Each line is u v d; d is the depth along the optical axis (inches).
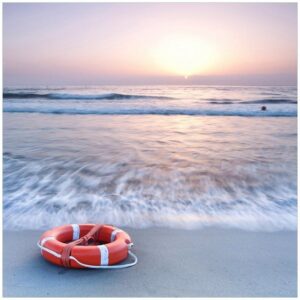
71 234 169.5
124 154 358.3
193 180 281.7
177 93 1235.2
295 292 135.5
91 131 482.6
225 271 149.9
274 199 243.0
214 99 991.6
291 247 173.0
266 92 1099.9
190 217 209.3
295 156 357.7
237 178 288.4
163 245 173.5
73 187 261.3
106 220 204.2
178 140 431.5
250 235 186.2
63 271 146.3
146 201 234.8
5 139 421.1
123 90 1350.9
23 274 143.9
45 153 356.8
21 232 185.9
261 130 505.4
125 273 146.0
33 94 984.3
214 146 400.5
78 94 1011.9
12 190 252.5
